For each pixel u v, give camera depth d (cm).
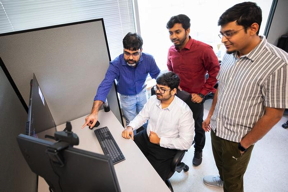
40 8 152
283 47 263
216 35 269
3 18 144
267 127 86
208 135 219
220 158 133
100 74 149
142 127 174
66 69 133
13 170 85
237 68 95
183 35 135
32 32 112
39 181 101
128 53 128
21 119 119
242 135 102
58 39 121
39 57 120
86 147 117
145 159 102
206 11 243
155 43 229
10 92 113
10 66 113
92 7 170
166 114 123
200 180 163
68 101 145
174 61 159
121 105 179
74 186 60
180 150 118
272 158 175
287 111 237
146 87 196
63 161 53
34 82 105
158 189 84
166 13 217
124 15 190
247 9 75
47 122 109
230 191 127
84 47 133
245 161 112
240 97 94
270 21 244
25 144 58
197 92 164
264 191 146
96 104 128
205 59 144
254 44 85
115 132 129
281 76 75
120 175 93
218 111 112
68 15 164
